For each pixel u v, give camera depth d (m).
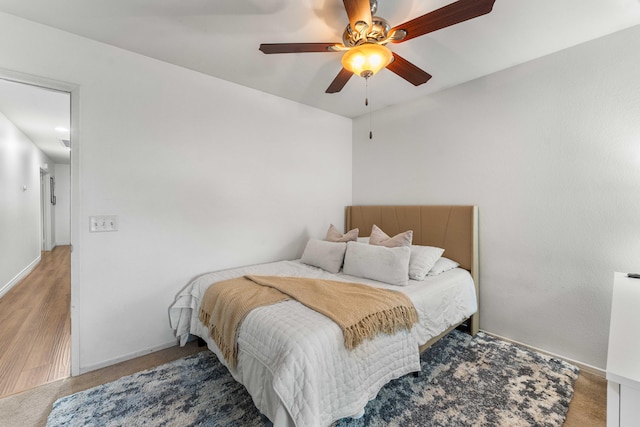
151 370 2.02
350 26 1.55
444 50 2.13
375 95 3.01
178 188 2.40
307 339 1.33
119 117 2.12
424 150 3.03
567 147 2.13
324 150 3.50
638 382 0.71
